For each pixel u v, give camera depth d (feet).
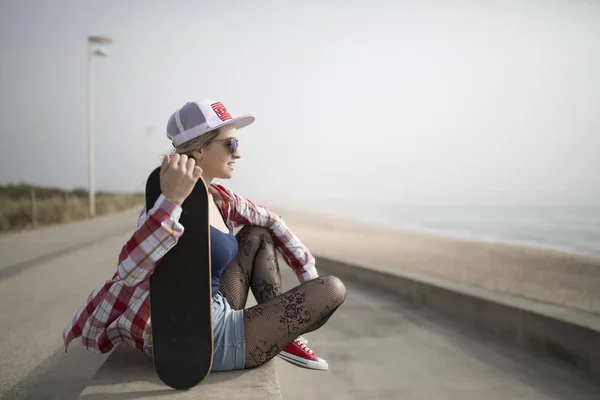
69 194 136.46
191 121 7.11
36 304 19.22
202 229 6.49
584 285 24.14
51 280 24.49
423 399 10.09
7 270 27.66
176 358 6.61
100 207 99.50
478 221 128.06
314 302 7.34
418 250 44.42
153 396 6.61
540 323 12.68
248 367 7.42
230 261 8.15
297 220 115.03
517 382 10.89
